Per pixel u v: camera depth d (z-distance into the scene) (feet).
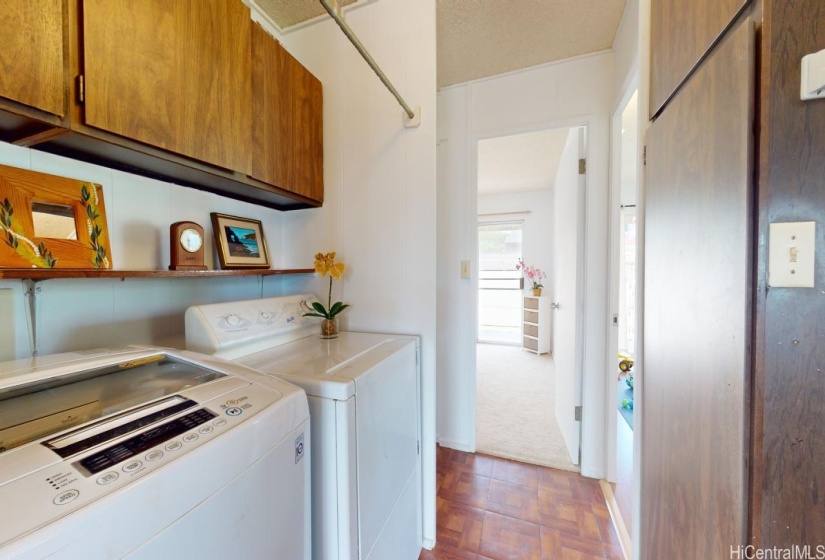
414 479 4.36
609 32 5.64
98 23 2.43
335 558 2.75
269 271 4.35
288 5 5.00
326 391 2.78
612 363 6.02
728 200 2.13
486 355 14.83
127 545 1.27
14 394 1.86
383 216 4.98
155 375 2.56
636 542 3.92
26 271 2.26
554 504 5.48
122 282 3.42
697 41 2.64
